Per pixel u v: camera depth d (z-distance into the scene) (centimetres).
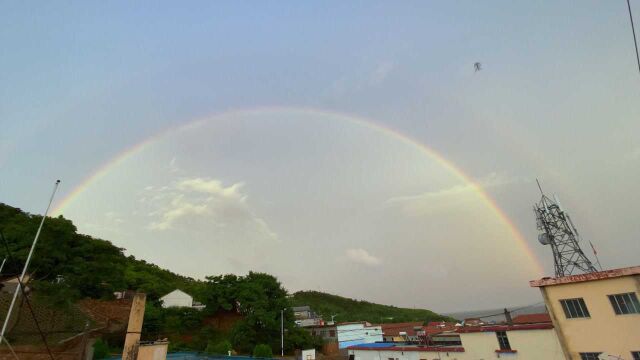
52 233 3108
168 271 10544
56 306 2286
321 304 13512
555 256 2947
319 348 5884
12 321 2066
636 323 1861
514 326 2469
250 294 5594
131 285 6569
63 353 2039
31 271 2808
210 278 5978
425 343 3531
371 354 3656
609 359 1919
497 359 2525
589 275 2047
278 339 5547
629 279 1909
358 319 10694
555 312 2177
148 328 5194
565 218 2959
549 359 2245
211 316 5872
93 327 2253
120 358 3469
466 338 2767
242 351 5162
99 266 3259
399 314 12094
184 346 5175
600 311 1992
